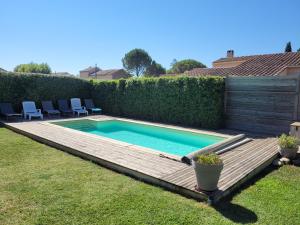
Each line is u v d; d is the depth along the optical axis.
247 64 18.64
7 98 13.93
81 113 15.74
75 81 16.78
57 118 13.86
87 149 7.02
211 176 4.25
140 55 65.50
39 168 5.79
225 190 4.51
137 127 12.58
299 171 6.06
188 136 10.51
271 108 9.89
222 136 9.46
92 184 4.92
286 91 9.45
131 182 5.12
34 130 9.77
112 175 5.50
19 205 4.02
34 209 3.91
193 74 20.53
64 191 4.56
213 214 3.92
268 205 4.26
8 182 4.91
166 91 12.72
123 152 6.77
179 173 5.26
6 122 11.95
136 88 14.27
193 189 4.46
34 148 7.66
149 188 4.84
